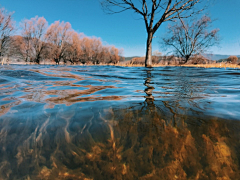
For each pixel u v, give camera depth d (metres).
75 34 29.16
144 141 0.80
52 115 1.08
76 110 1.18
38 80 2.72
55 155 0.73
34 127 0.91
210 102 1.36
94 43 33.94
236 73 4.43
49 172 0.65
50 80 2.79
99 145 0.79
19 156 0.71
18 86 2.12
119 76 3.83
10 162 0.68
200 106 1.24
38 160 0.70
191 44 14.52
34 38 25.69
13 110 1.17
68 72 4.56
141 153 0.74
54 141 0.80
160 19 8.29
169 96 1.64
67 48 28.55
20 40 24.58
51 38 27.06
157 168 0.68
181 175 0.64
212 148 0.74
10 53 23.97
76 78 3.22
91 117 1.05
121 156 0.73
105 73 4.58
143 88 2.15
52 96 1.62
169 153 0.73
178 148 0.75
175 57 15.88
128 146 0.78
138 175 0.65
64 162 0.70
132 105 1.29
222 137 0.80
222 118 0.99
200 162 0.69
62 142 0.80
